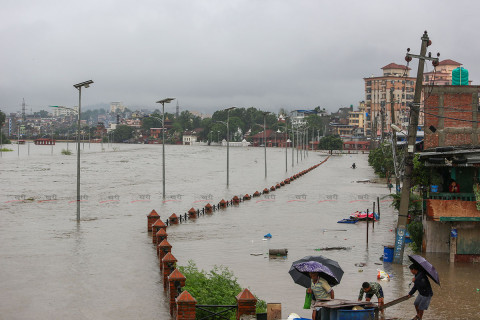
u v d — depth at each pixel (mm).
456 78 34625
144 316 19078
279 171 116250
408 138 28500
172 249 31531
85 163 143375
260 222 42812
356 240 34906
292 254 30312
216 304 18531
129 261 27891
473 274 25156
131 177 94938
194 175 101750
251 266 27203
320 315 15648
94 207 52031
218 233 37469
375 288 17312
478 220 27234
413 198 35562
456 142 31328
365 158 190625
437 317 18844
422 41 27969
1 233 36594
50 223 41469
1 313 19344
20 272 25375
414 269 17766
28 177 93062
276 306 16828
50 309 19844
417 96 28312
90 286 23000
